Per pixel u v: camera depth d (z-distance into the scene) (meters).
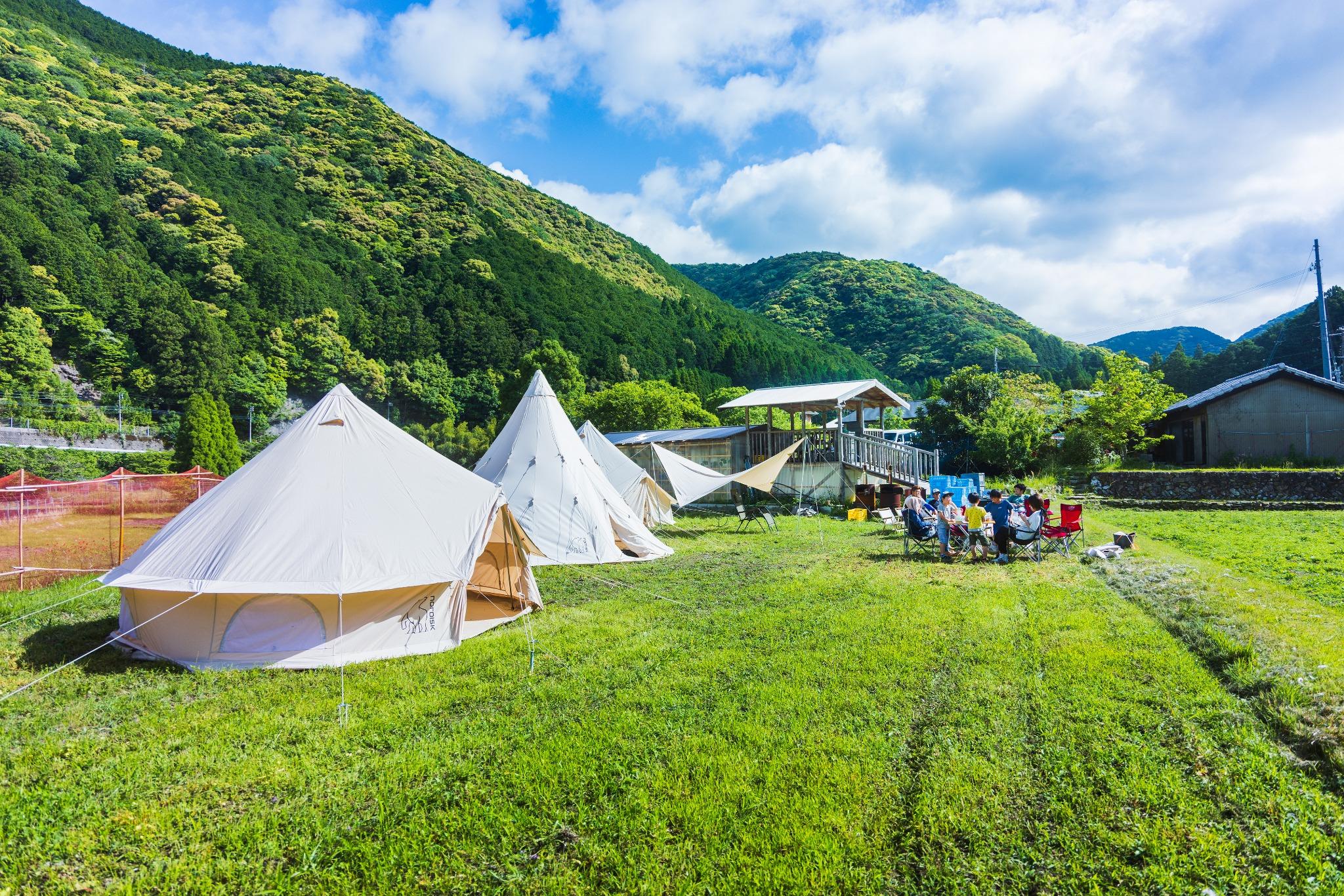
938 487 19.38
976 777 3.79
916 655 5.98
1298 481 19.62
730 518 18.89
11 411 45.50
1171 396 26.58
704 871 3.06
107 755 4.38
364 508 7.00
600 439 17.92
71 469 39.72
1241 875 2.94
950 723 4.55
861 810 3.52
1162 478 21.09
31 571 9.84
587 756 4.18
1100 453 25.72
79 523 14.22
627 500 16.58
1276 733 4.24
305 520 6.73
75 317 53.19
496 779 3.93
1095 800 3.56
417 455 7.86
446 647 6.82
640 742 4.36
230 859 3.27
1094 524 15.74
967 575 9.80
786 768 3.96
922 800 3.57
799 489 22.19
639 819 3.47
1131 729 4.37
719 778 3.87
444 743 4.44
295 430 7.50
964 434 30.48
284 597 6.34
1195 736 4.21
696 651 6.35
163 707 5.21
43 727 4.82
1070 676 5.33
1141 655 5.75
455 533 7.27
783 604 8.19
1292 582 8.41
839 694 5.09
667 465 17.58
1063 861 3.11
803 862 3.11
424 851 3.29
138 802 3.78
